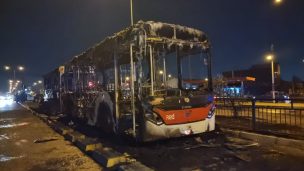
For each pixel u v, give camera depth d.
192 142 9.62
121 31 9.60
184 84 9.75
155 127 8.71
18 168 7.38
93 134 12.38
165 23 9.27
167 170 6.75
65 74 17.94
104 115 11.21
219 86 26.95
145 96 8.83
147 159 7.77
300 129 10.15
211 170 6.59
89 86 13.01
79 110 14.92
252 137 9.59
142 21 8.83
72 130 12.71
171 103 8.96
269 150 8.12
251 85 51.59
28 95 64.94
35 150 9.52
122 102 9.86
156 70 9.17
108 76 10.71
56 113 21.09
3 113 27.75
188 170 6.68
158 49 9.23
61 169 7.16
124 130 9.70
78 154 8.70
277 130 9.90
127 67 9.67
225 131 10.70
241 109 13.06
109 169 6.95
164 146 9.23
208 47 10.21
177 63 9.66
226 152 8.16
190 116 9.27
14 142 11.18
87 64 13.14
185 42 9.65
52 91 22.69
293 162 6.88
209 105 9.80
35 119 20.81
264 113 14.11
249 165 6.82
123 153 8.38
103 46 10.92
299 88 52.06
